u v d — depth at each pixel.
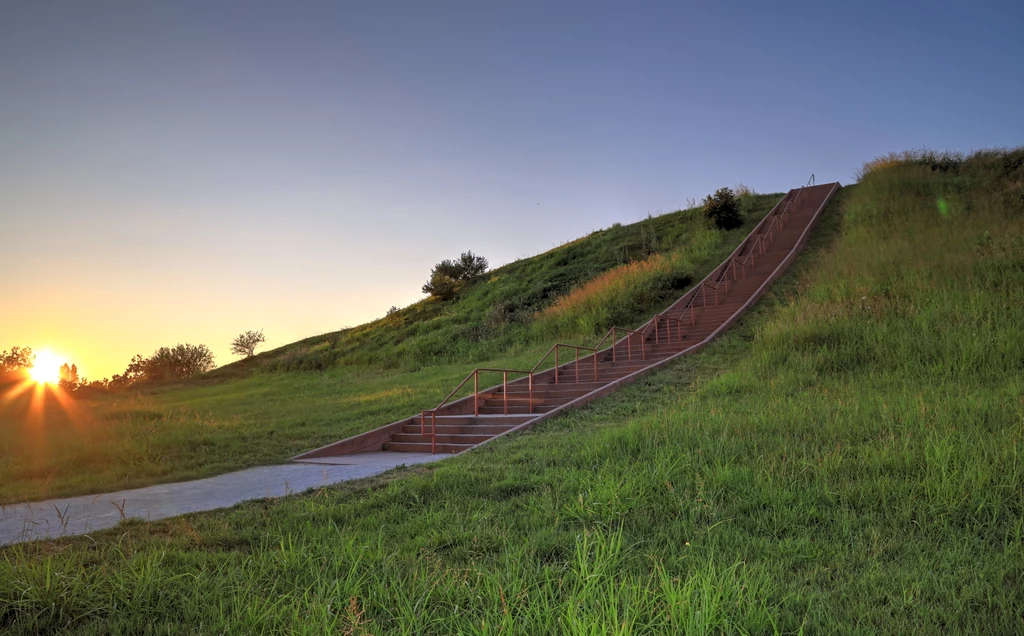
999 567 4.80
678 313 22.52
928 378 11.65
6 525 7.34
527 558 5.38
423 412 13.45
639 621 4.07
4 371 31.73
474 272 42.62
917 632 3.96
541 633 4.00
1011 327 12.98
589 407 13.34
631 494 6.94
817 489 6.74
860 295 17.02
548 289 32.56
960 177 30.66
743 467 7.57
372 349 32.81
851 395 11.02
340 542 5.90
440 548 5.89
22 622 4.41
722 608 4.12
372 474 9.67
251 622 4.26
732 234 31.92
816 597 4.46
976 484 6.30
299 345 43.31
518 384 17.09
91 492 9.40
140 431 14.55
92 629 4.32
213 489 9.27
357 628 4.11
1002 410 8.83
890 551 5.34
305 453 12.35
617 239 38.28
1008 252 17.78
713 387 13.09
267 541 6.16
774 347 15.02
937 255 18.91
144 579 4.99
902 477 6.93
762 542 5.58
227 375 36.72
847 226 27.17
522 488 7.76
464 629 4.17
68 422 16.72
